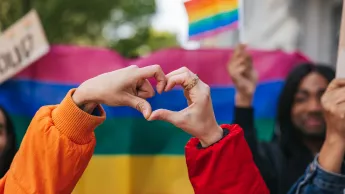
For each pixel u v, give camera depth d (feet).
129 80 4.83
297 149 9.70
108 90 4.81
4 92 11.10
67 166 4.91
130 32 40.11
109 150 11.05
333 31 25.26
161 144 11.18
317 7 25.17
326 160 5.74
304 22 25.30
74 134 4.90
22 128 11.09
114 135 11.06
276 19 25.52
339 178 5.67
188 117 4.98
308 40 25.22
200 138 5.06
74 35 36.06
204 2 9.85
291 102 9.93
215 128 5.08
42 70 11.23
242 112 9.55
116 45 39.01
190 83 5.00
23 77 11.18
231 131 5.12
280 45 24.98
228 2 9.91
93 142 5.06
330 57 25.26
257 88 12.02
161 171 11.17
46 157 4.87
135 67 4.91
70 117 4.88
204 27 9.86
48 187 4.89
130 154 11.09
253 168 5.08
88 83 4.90
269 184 9.31
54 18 34.60
